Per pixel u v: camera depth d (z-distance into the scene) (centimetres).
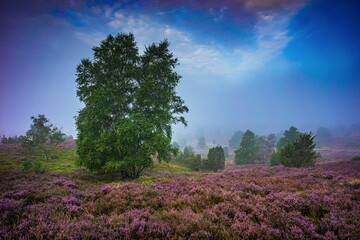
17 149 3766
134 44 2084
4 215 612
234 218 645
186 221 611
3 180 1393
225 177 1628
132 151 1870
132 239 516
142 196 912
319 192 920
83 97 2016
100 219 653
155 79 2091
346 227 547
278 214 659
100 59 2047
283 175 1683
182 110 2225
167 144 1886
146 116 1931
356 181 1136
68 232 520
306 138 2591
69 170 2362
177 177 1788
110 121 1989
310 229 552
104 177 1934
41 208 719
